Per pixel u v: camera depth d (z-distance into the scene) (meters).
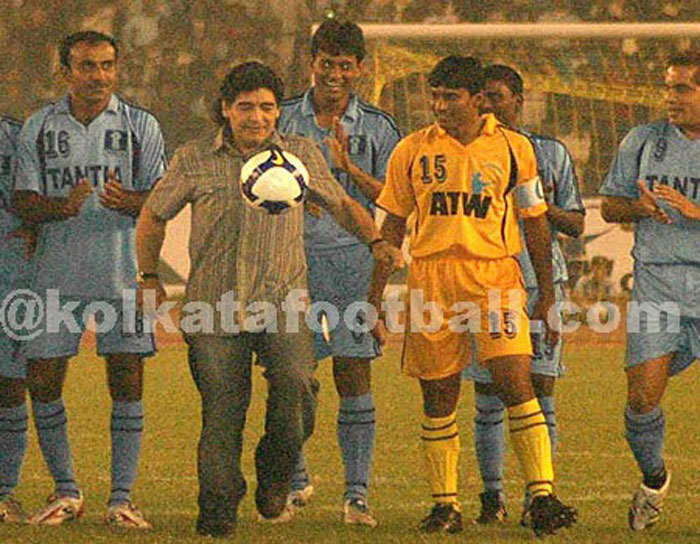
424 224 26.98
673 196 27.70
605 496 32.19
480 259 26.77
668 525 28.72
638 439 28.20
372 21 94.69
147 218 26.33
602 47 80.06
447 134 26.94
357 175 29.80
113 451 28.48
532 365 29.92
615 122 80.12
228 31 93.94
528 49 79.69
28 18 93.94
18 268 29.42
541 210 27.05
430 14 94.75
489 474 29.28
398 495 32.50
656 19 94.62
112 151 28.72
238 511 30.22
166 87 93.31
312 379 26.23
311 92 31.30
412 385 51.28
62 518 28.59
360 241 29.31
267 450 26.61
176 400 47.75
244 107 25.73
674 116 28.28
